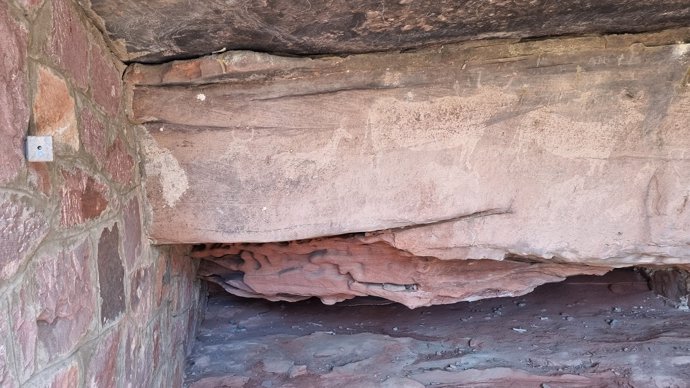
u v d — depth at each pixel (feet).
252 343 9.98
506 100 5.96
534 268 8.13
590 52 5.75
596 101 5.90
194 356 9.42
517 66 5.84
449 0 4.66
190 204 6.33
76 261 4.18
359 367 9.03
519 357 9.33
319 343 9.94
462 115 6.03
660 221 6.10
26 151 3.34
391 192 6.24
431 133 6.09
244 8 4.61
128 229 5.67
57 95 3.92
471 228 6.50
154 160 6.23
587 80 5.84
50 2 3.85
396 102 6.00
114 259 5.17
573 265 7.93
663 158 5.97
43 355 3.55
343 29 5.15
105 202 4.95
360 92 5.98
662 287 11.96
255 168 6.23
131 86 5.88
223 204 6.33
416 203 6.26
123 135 5.71
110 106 5.32
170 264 7.59
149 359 6.42
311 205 6.30
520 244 6.43
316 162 6.20
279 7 4.61
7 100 3.14
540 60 5.81
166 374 7.39
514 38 5.68
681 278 11.25
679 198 6.00
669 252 6.24
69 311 4.00
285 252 8.31
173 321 7.86
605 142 6.01
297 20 4.90
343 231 6.38
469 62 5.83
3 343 3.00
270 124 6.09
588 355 9.25
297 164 6.21
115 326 5.14
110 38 5.14
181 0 4.42
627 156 6.02
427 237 6.70
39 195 3.53
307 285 8.74
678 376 8.34
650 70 5.74
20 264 3.24
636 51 5.70
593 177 6.11
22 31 3.38
